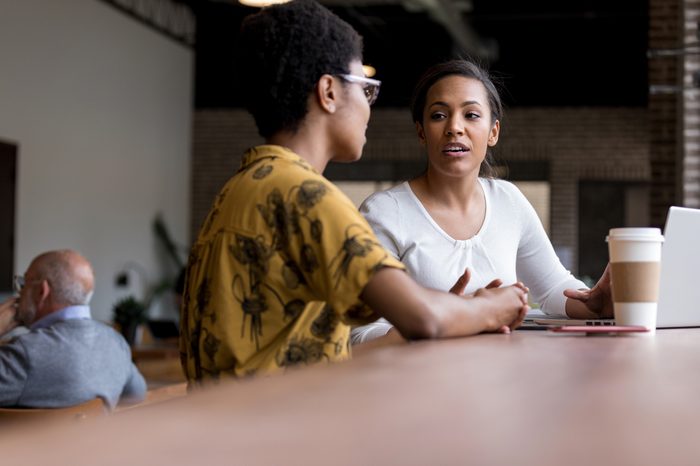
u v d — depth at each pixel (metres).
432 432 0.41
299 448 0.36
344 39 1.54
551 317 2.28
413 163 14.13
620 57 13.63
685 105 6.74
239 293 1.40
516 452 0.36
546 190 13.97
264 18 1.52
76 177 10.78
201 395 0.54
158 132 12.75
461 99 2.27
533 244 2.48
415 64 13.67
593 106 13.77
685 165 6.73
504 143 13.91
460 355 0.98
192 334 1.46
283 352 1.40
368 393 0.56
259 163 1.46
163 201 12.91
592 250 14.05
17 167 9.73
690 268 1.94
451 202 2.31
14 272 9.66
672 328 1.96
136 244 12.16
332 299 1.35
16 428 0.40
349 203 1.40
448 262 2.28
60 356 3.16
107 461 0.33
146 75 12.38
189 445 0.36
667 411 0.50
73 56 10.70
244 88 1.54
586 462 0.34
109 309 11.45
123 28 11.77
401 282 1.35
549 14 12.76
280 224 1.38
